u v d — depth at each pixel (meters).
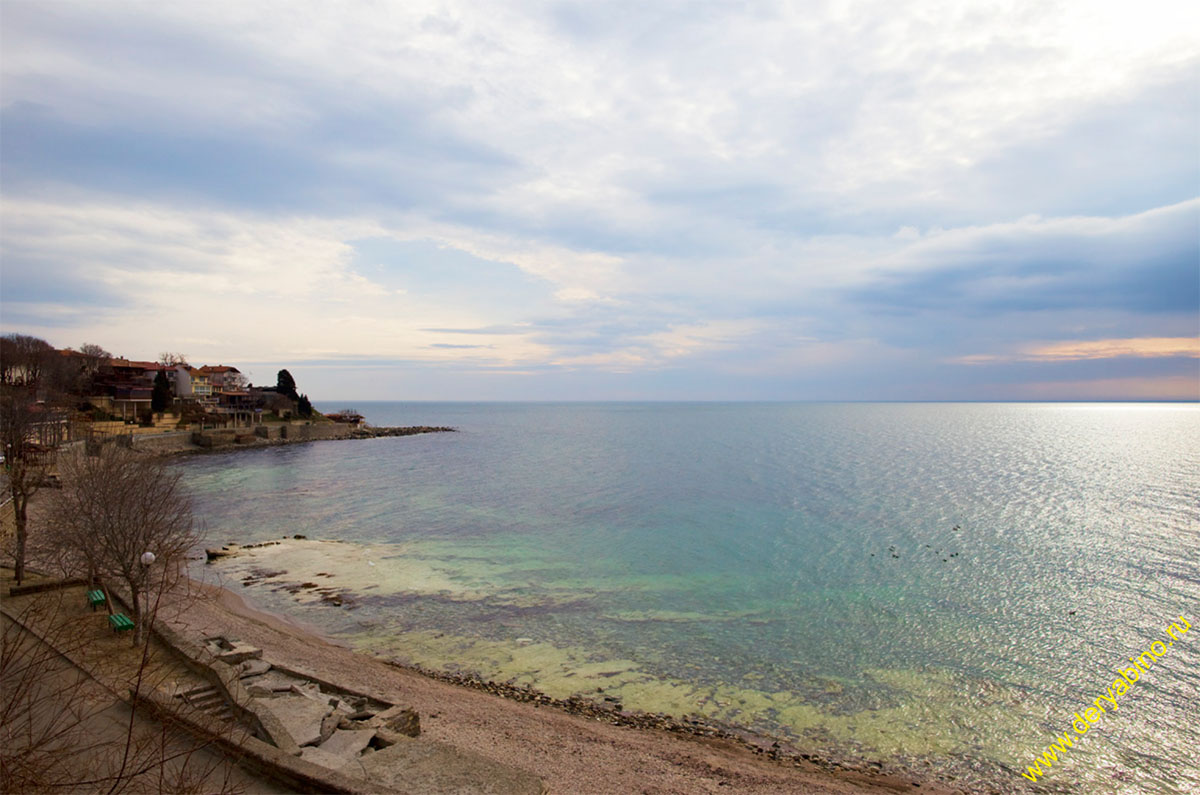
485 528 63.06
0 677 11.03
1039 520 66.81
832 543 57.00
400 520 66.69
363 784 14.65
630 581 45.91
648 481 96.38
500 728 24.95
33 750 10.41
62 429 95.38
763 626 37.38
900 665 32.19
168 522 37.09
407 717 22.75
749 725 26.55
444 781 16.42
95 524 27.47
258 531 61.56
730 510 72.44
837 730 26.20
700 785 21.77
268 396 193.12
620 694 29.12
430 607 40.22
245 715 19.61
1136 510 72.44
